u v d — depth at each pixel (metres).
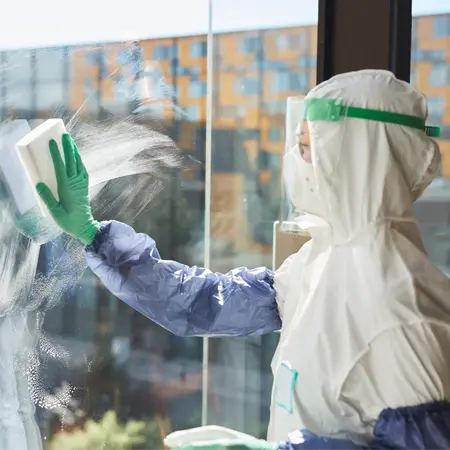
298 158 0.99
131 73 1.63
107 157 1.60
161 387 1.68
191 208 1.67
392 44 1.24
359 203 0.91
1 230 1.62
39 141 1.04
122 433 1.63
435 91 1.50
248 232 1.67
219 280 1.18
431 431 0.78
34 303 1.64
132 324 1.67
